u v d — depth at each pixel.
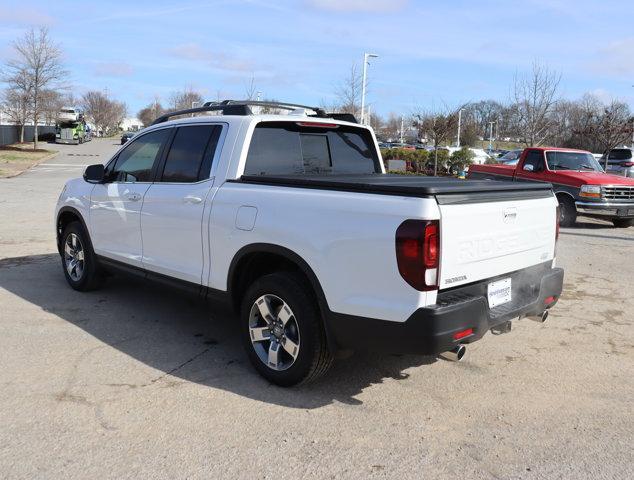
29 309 5.81
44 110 46.25
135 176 5.51
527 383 4.34
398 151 26.31
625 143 27.45
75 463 3.15
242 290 4.53
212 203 4.52
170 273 4.96
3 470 3.07
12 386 4.07
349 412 3.81
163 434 3.47
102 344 4.92
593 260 9.05
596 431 3.63
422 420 3.73
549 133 26.00
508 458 3.30
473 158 25.92
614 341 5.30
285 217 3.98
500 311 3.92
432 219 3.38
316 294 3.84
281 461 3.22
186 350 4.84
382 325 3.53
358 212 3.61
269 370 4.19
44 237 9.88
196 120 5.02
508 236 3.96
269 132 4.79
